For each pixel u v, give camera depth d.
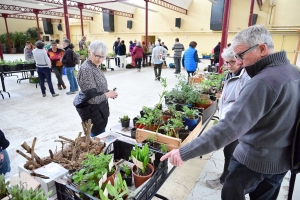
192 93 2.38
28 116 3.66
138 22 15.55
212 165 2.28
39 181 1.08
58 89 5.62
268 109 0.86
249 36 0.92
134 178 1.12
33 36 18.61
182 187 1.93
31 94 5.10
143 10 15.09
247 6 11.73
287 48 11.20
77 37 18.80
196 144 0.88
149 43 12.25
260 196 1.16
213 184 1.94
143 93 5.20
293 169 1.00
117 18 16.25
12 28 18.47
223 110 1.60
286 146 0.97
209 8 12.97
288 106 0.88
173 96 2.52
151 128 1.74
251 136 0.99
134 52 8.55
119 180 0.97
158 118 1.81
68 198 1.01
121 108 4.07
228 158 1.75
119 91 5.38
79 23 17.92
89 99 1.80
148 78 7.27
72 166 1.19
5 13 15.43
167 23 14.50
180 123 1.69
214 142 0.85
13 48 17.25
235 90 1.53
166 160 1.19
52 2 10.95
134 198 0.94
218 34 13.02
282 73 0.88
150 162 1.22
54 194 1.08
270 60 0.92
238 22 12.16
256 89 0.85
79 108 1.84
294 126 0.95
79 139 1.36
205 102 2.33
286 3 10.81
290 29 10.86
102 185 0.98
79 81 1.80
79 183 0.99
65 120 3.50
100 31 17.39
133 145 1.33
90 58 1.83
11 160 2.33
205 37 13.51
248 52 0.94
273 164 0.97
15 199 0.84
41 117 3.62
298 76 0.94
